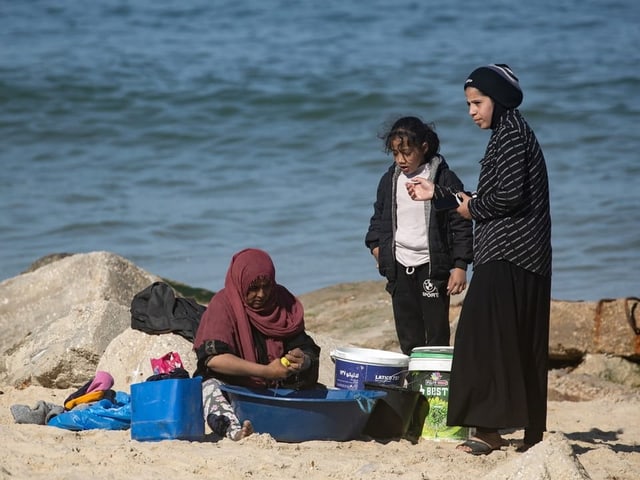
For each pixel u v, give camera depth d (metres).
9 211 65.00
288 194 69.00
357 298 42.53
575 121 86.19
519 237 21.30
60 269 35.34
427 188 22.16
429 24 138.12
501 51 117.81
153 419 22.19
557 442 18.11
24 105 93.88
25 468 19.75
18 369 30.36
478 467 20.45
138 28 138.75
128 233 60.62
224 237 59.72
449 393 21.61
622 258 53.62
